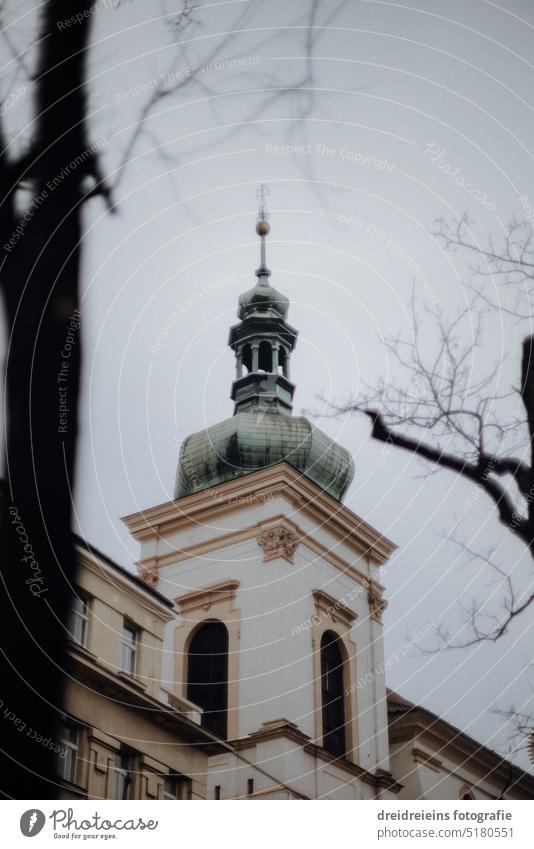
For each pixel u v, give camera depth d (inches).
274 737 1519.4
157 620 1115.3
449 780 1632.6
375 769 1614.2
